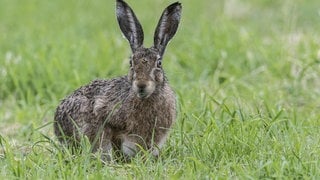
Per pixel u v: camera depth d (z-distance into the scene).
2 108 20.78
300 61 22.28
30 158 15.76
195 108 18.38
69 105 16.70
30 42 24.25
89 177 14.55
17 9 29.88
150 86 15.35
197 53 23.34
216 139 16.19
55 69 22.02
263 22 28.08
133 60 15.59
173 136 16.75
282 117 17.83
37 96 20.94
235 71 22.38
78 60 22.50
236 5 29.31
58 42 23.97
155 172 14.93
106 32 27.11
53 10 29.92
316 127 17.20
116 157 16.28
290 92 20.78
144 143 16.17
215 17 27.97
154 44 16.30
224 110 17.47
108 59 22.86
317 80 21.62
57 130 17.14
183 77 21.56
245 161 15.36
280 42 23.61
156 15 29.66
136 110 15.94
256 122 16.72
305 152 15.52
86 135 16.30
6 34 25.72
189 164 15.11
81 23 27.81
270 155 15.31
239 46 23.50
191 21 27.88
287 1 27.94
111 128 16.16
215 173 14.75
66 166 14.99
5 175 14.98
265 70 22.09
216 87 20.94
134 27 16.52
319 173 14.44
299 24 27.11
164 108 16.08
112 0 31.61
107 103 16.12
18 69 22.02
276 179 14.28
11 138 18.47
